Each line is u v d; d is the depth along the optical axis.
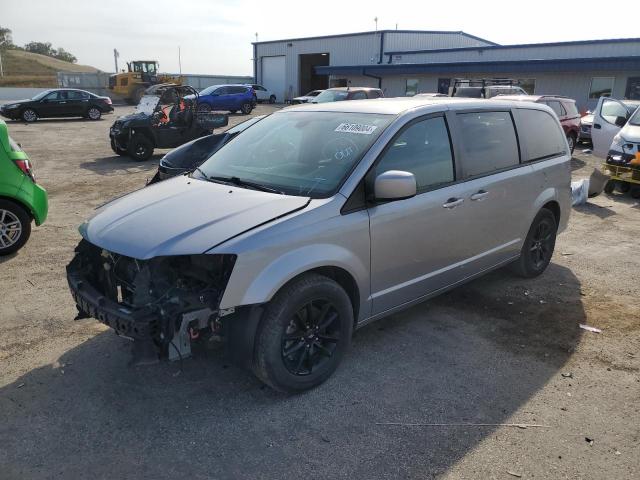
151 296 3.15
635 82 25.36
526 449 3.01
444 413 3.32
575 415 3.33
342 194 3.50
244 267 3.02
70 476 2.76
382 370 3.81
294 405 3.37
